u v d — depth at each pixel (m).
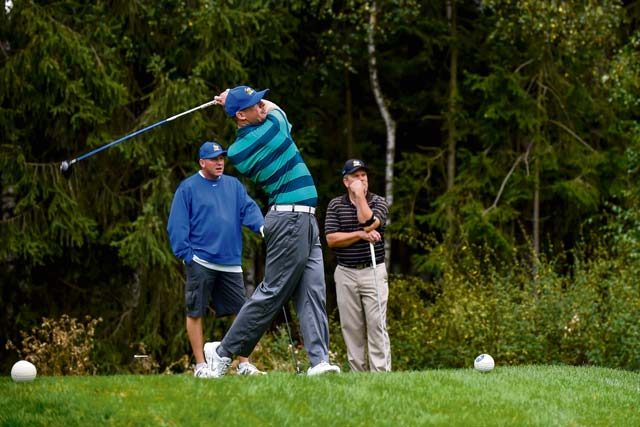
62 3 42.47
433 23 51.69
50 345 36.50
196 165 44.12
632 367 32.81
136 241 40.91
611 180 51.16
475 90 53.44
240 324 20.12
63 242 42.72
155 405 18.16
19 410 18.11
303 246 19.88
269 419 17.77
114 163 43.97
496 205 50.50
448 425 18.06
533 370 24.92
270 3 47.75
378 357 25.88
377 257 26.02
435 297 41.59
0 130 41.34
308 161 50.84
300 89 51.47
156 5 45.06
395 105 55.47
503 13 49.78
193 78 42.78
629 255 37.53
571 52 48.84
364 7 47.28
